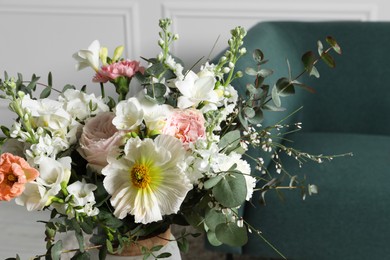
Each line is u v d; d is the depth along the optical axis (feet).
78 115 4.03
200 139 3.79
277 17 11.54
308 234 7.93
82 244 3.87
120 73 4.17
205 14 11.62
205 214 4.02
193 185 4.00
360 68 9.80
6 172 3.50
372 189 7.89
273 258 8.87
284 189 7.98
